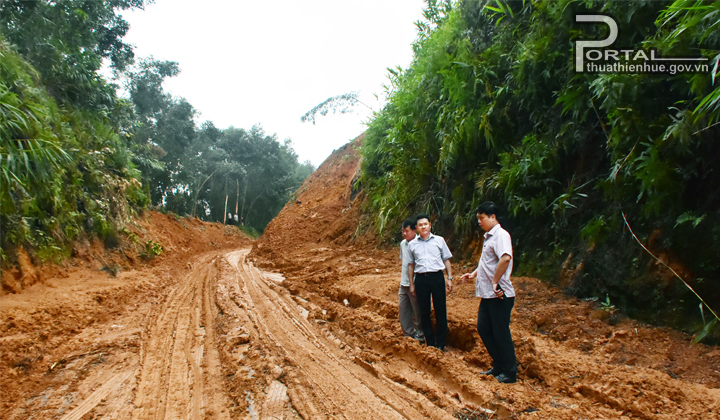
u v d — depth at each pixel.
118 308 6.46
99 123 12.35
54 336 4.86
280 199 46.34
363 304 5.96
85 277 8.04
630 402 2.68
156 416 2.90
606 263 4.30
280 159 47.84
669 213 3.82
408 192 9.59
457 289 5.75
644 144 3.79
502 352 3.26
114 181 11.95
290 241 14.85
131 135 16.33
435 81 7.75
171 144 28.50
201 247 21.33
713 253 3.42
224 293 7.59
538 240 5.69
